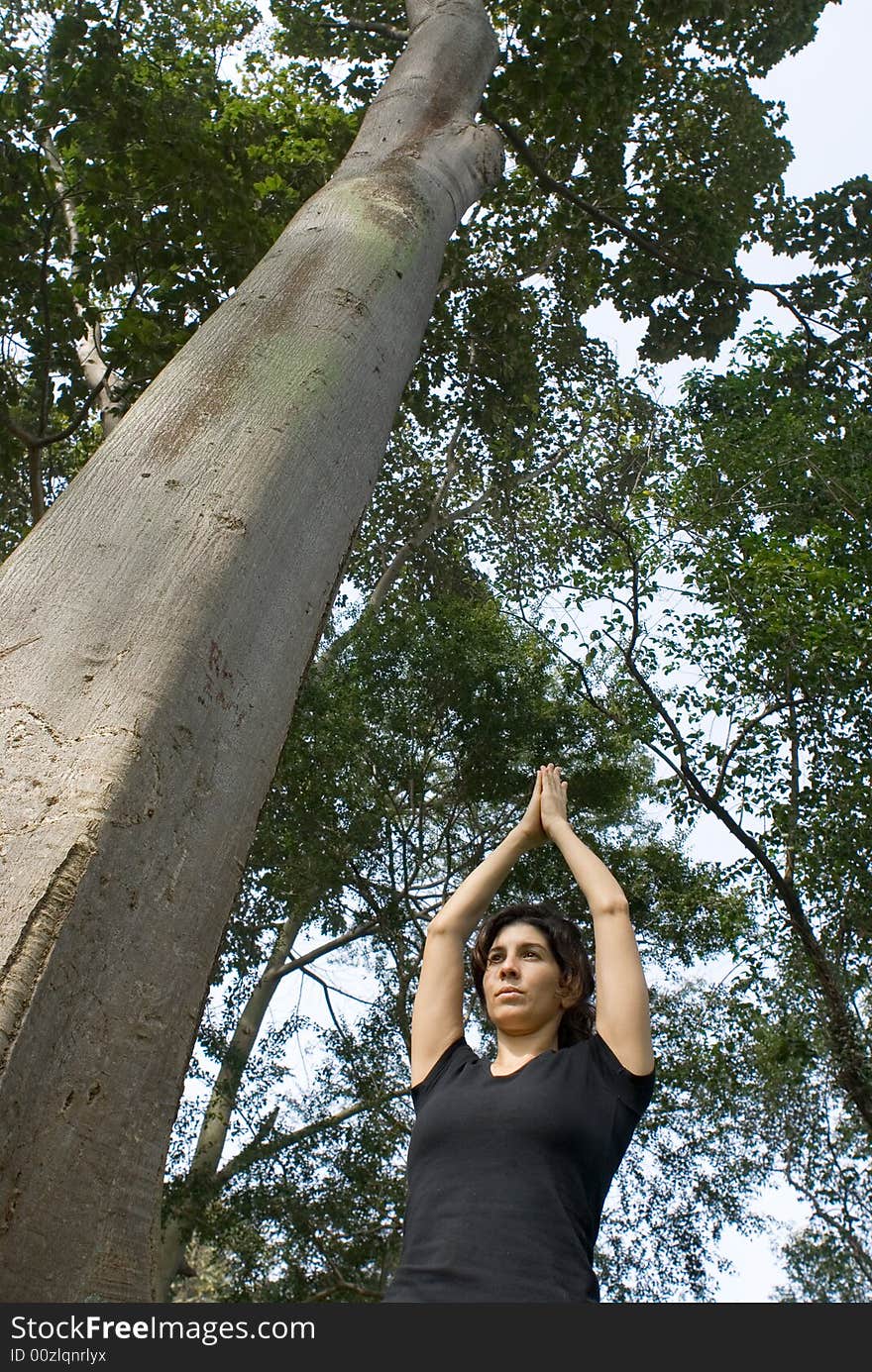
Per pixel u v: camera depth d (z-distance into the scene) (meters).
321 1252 11.51
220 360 3.26
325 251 3.89
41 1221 1.69
